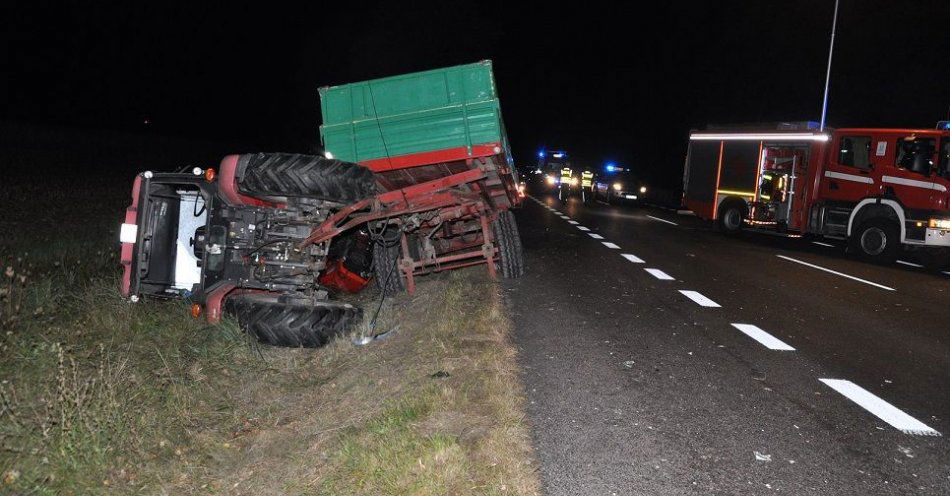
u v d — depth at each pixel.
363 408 5.75
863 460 4.98
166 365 6.12
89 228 13.09
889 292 12.05
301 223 7.31
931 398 6.38
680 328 8.55
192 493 4.66
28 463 4.48
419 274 10.88
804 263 15.46
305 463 4.90
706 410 5.78
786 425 5.55
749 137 21.11
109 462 4.74
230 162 7.14
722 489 4.46
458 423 5.12
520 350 7.25
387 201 8.90
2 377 5.69
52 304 7.55
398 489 4.22
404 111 8.95
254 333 7.14
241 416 5.89
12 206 15.02
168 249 8.07
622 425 5.37
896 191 16.97
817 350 7.83
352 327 7.48
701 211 22.66
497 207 11.16
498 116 8.91
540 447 4.90
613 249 16.05
